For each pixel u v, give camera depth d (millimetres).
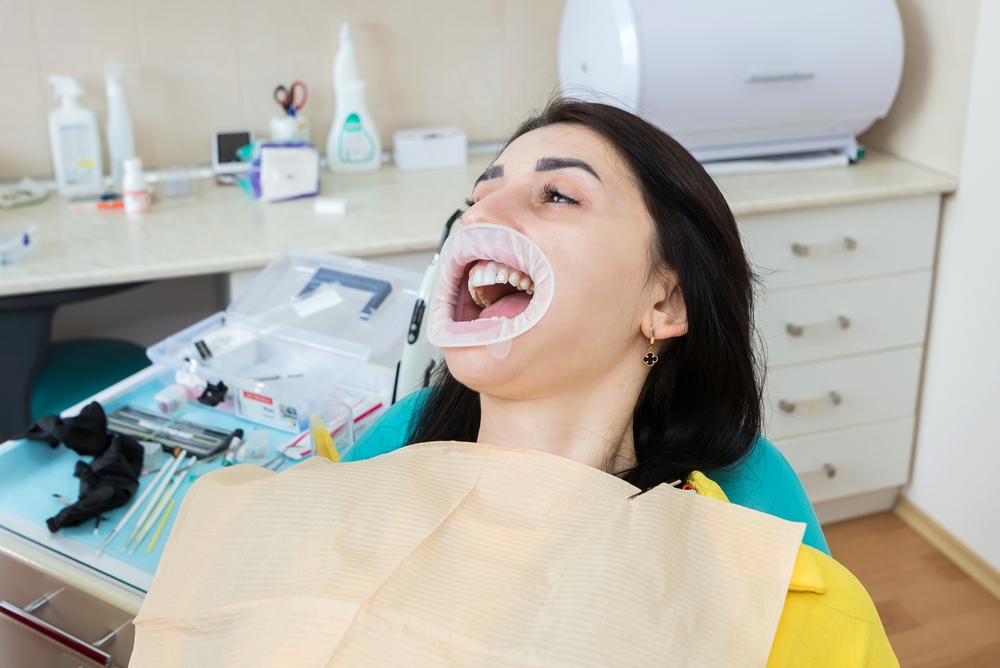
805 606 735
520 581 744
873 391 2160
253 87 2227
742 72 1944
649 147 871
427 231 1854
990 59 1908
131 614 928
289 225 1906
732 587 719
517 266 849
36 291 1668
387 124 2350
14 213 1979
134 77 2137
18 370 1741
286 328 1326
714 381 953
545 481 808
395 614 727
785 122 2064
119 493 1060
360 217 1946
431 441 972
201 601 819
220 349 1303
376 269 1460
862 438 2188
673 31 1889
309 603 749
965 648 1851
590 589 714
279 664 730
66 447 1166
